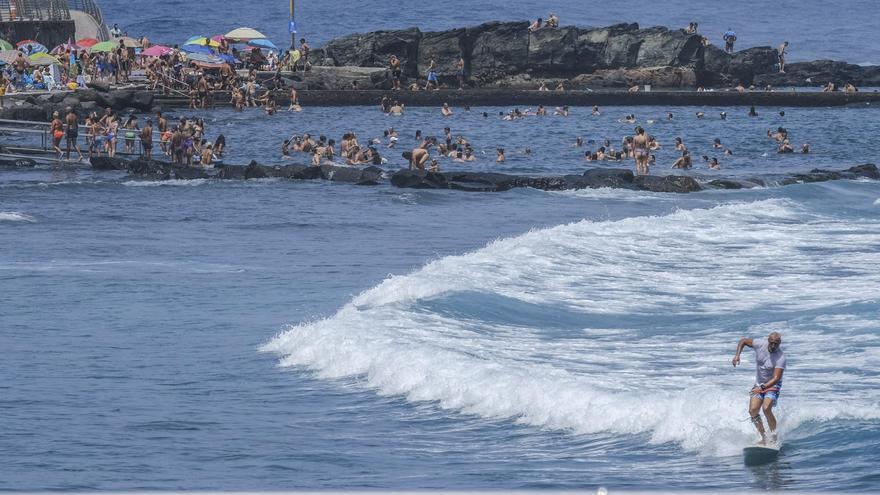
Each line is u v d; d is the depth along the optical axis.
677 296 91.44
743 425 53.62
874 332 75.31
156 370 70.12
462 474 50.12
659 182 163.88
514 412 59.38
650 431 55.03
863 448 50.62
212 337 78.50
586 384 61.72
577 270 99.81
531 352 71.50
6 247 114.88
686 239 117.62
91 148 194.00
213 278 99.81
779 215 136.50
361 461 52.38
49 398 63.72
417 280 87.81
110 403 62.81
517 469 50.69
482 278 92.06
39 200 147.75
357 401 62.91
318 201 151.00
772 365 51.72
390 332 74.00
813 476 47.78
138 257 110.31
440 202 151.75
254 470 51.16
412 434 56.72
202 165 184.50
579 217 140.00
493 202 152.12
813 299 89.06
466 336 74.81
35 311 86.75
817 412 54.94
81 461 52.41
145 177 170.38
